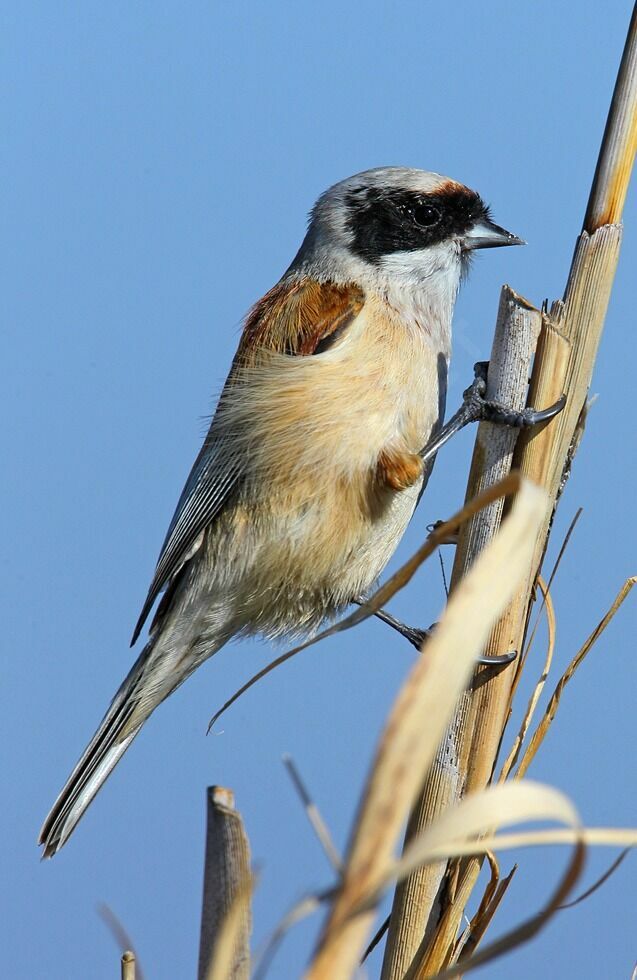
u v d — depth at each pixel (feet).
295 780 10.55
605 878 12.75
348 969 8.29
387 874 8.37
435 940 16.88
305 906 9.14
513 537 9.25
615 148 19.30
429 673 8.57
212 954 12.72
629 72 19.08
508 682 18.45
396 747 8.45
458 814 8.54
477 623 8.80
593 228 19.48
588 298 19.56
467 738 18.29
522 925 9.93
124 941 12.58
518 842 9.57
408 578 13.14
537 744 17.66
